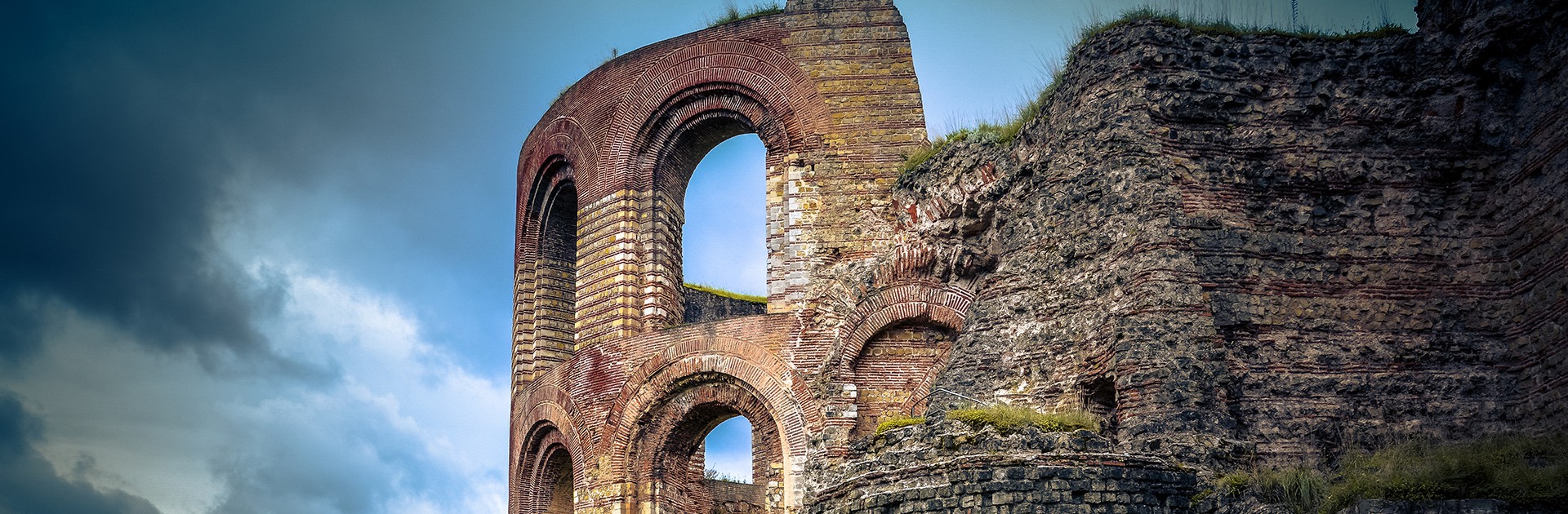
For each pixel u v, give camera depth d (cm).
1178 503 2458
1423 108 2844
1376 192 2806
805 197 3566
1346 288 2750
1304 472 2391
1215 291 2703
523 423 3925
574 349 3812
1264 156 2816
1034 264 2983
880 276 3397
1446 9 2866
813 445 3338
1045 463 2447
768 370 3441
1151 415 2581
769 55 3716
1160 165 2772
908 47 3669
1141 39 2864
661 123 3825
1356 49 2878
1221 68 2858
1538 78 2723
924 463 2561
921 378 3353
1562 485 2055
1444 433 2656
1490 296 2741
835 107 3628
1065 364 2828
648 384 3588
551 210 4106
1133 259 2725
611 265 3753
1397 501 2141
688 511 3638
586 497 3619
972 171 3262
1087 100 2916
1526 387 2659
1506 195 2762
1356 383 2684
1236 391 2656
